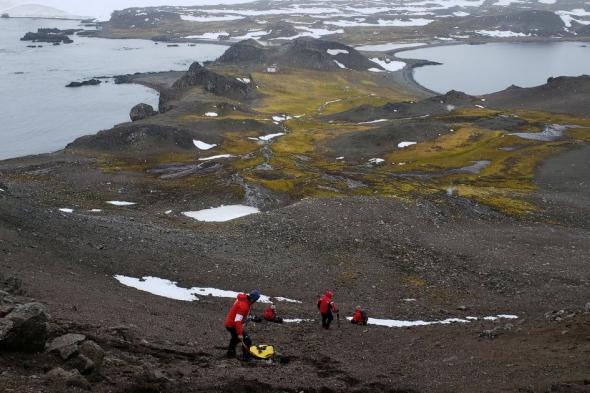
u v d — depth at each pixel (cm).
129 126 10981
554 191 8169
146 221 5547
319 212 5875
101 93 18325
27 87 18712
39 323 1290
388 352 2234
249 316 2734
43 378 1122
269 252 4666
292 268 4328
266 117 14300
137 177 8356
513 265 4778
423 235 5525
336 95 18925
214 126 12256
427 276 4431
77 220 4381
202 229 5297
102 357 1336
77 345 1324
